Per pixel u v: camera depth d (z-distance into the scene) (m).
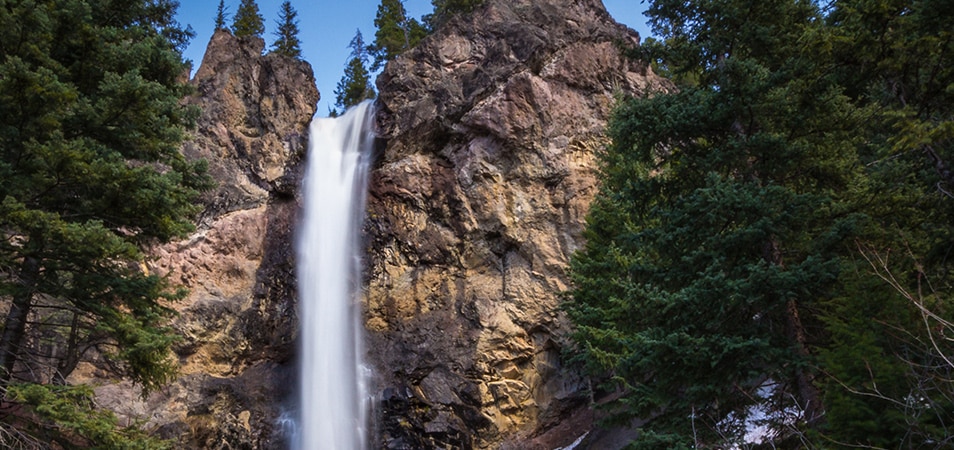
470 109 30.22
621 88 30.69
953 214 10.65
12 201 10.63
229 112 32.69
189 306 26.98
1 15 11.52
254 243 29.66
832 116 12.82
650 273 12.88
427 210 29.36
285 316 29.00
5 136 11.49
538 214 27.86
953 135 8.73
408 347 27.33
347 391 27.45
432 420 25.75
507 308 26.81
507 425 25.34
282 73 34.84
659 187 13.74
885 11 9.91
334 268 29.88
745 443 10.69
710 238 11.69
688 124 12.95
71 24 12.83
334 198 31.52
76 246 11.27
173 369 13.13
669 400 12.02
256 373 27.81
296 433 27.11
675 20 14.14
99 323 11.91
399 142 31.14
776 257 11.80
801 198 11.42
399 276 28.80
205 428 25.50
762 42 13.38
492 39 34.62
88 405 12.02
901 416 7.54
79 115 12.39
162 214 12.77
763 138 12.15
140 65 13.65
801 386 10.77
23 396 10.27
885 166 11.47
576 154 28.67
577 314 18.91
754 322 11.80
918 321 8.49
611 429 20.53
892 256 10.62
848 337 8.88
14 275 12.21
